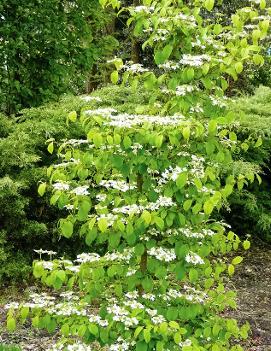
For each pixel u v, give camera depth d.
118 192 3.05
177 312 2.84
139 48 14.89
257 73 13.99
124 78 2.99
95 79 14.16
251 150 8.25
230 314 5.77
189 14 2.91
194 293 3.08
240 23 2.87
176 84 2.85
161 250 2.80
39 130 6.69
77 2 9.91
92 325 2.67
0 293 6.07
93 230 2.80
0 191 6.02
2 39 8.98
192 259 2.79
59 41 9.26
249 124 7.98
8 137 6.62
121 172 2.79
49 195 6.48
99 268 2.81
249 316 5.75
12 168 6.71
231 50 2.83
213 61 2.81
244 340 5.07
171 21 2.82
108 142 2.62
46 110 7.28
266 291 6.75
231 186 2.97
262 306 6.18
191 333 3.04
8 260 6.30
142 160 2.74
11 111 9.13
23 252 6.57
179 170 2.74
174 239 2.88
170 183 2.81
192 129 2.78
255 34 2.78
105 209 2.86
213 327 2.91
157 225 2.66
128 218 2.72
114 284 3.04
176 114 2.80
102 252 6.69
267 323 5.57
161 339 2.75
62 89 9.85
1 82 9.05
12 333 4.88
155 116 2.79
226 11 13.54
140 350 2.66
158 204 2.73
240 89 14.13
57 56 9.33
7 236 6.48
